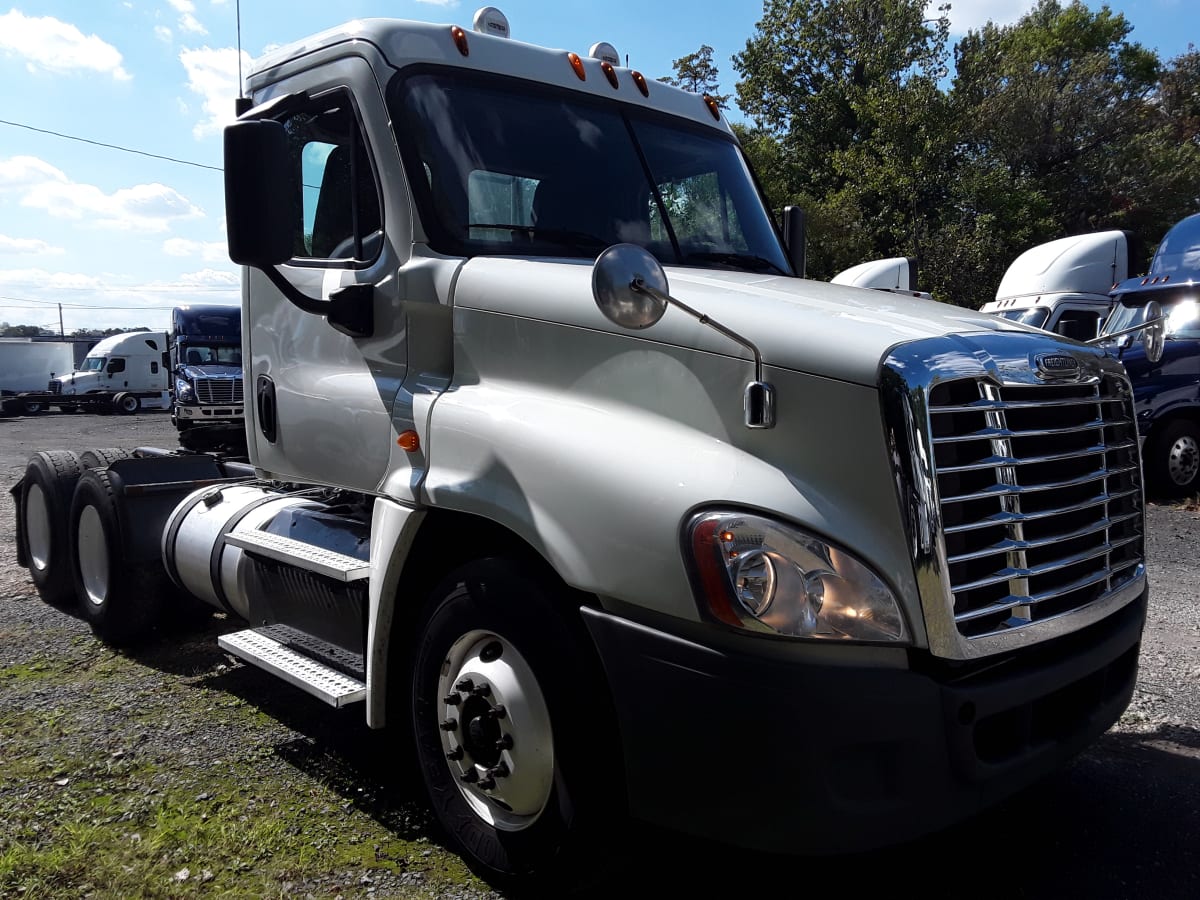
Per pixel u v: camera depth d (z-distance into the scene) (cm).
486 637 302
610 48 431
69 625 588
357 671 349
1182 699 452
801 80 3472
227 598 454
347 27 372
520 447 284
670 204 400
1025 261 1711
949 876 308
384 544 329
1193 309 1158
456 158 351
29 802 352
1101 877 305
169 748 402
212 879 302
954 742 243
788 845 235
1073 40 4422
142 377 3669
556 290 302
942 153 2969
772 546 235
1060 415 284
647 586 246
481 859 299
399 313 346
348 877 304
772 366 255
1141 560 331
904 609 240
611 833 270
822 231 2856
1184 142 3756
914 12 3272
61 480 603
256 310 425
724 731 236
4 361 3653
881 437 242
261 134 314
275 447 413
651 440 266
